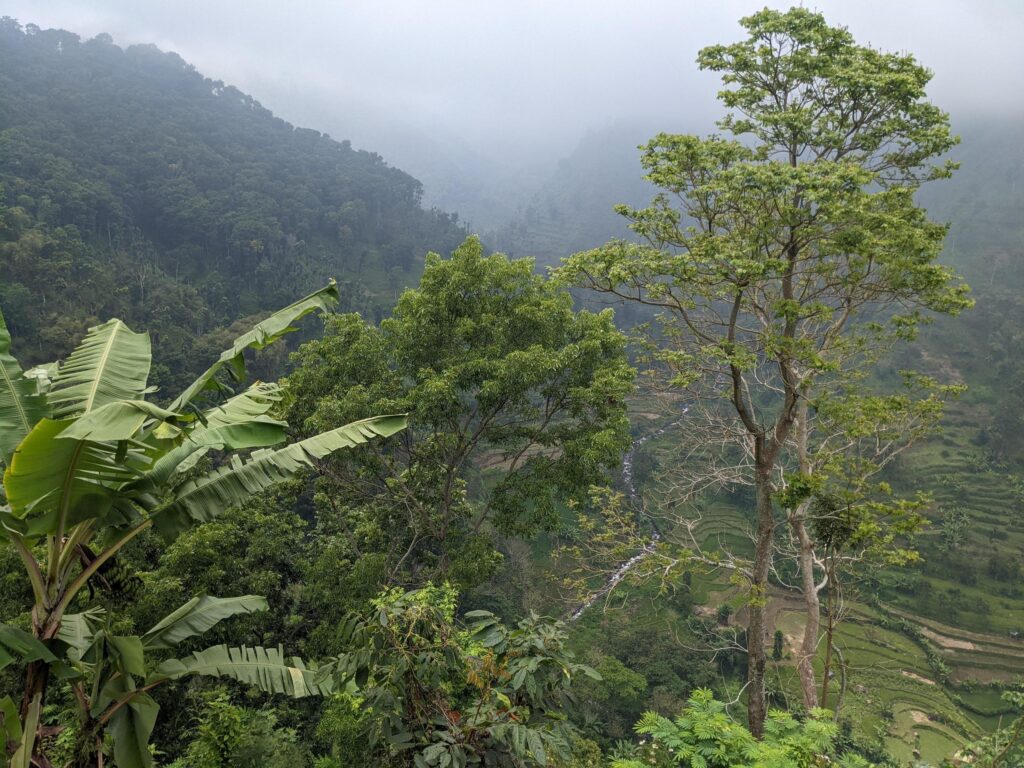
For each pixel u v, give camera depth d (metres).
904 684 40.06
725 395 12.16
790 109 11.21
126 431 4.56
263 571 15.93
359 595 14.13
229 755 9.38
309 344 15.51
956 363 85.88
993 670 44.00
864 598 49.91
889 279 10.33
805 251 11.18
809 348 9.94
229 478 6.24
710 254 10.11
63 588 5.52
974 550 56.22
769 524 11.30
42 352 48.72
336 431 6.87
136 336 6.60
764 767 4.26
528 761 4.81
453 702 5.75
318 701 15.74
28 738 5.39
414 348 14.77
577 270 11.40
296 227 106.44
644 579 12.52
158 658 12.68
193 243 92.25
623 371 14.16
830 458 11.49
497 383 13.14
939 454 69.38
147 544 15.88
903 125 10.84
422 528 16.12
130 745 5.94
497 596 34.78
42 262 54.81
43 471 4.82
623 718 30.17
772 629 42.69
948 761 8.06
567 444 14.09
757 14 11.09
